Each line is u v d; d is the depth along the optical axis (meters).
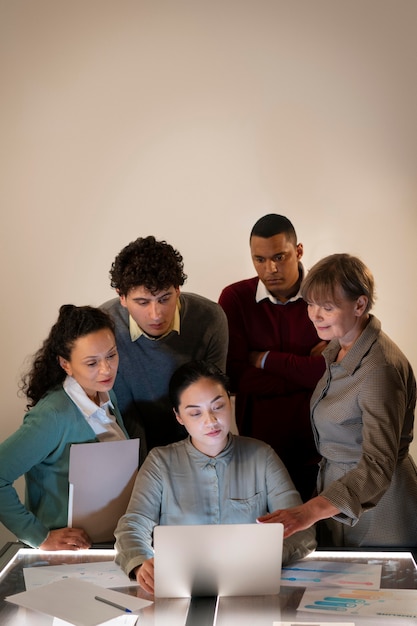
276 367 2.83
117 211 2.92
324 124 2.89
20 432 2.22
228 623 1.72
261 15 2.89
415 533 2.21
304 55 2.89
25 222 2.93
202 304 2.70
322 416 2.22
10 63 2.91
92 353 2.24
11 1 2.91
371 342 2.14
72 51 2.91
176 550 1.85
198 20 2.89
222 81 2.90
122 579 1.97
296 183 2.90
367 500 2.02
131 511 2.15
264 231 2.85
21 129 2.92
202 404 2.12
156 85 2.91
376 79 2.88
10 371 2.96
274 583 1.87
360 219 2.90
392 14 2.87
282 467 2.23
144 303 2.38
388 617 1.73
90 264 2.94
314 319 2.16
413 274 2.90
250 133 2.90
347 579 1.95
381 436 2.06
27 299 2.95
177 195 2.92
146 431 2.69
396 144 2.88
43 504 2.31
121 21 2.91
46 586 1.90
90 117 2.91
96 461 2.24
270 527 1.85
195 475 2.20
